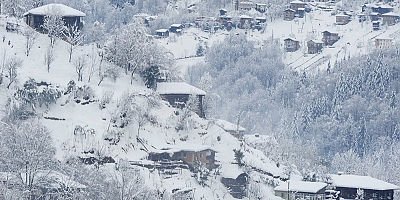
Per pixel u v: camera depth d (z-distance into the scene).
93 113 186.75
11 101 175.25
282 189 190.50
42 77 190.62
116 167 163.38
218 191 183.88
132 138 184.62
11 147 125.38
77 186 127.12
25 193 118.75
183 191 168.62
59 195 123.06
